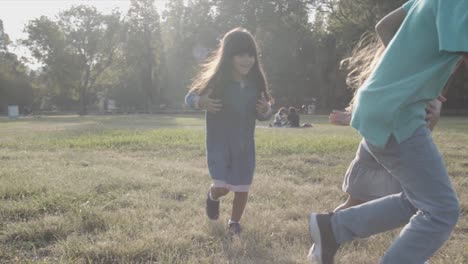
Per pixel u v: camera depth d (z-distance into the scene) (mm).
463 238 3420
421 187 2240
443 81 2264
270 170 6285
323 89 48500
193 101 3461
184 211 3977
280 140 10352
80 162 6977
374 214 2465
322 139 10648
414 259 2238
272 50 48562
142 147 9273
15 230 3357
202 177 5625
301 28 49219
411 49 2223
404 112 2223
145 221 3641
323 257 2561
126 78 64438
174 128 16391
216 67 3436
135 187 4992
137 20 57500
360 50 3059
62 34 55219
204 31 53625
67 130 15711
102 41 56000
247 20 50781
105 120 28312
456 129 15797
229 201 4453
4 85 67250
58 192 4457
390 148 2270
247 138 3523
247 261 2867
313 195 4660
